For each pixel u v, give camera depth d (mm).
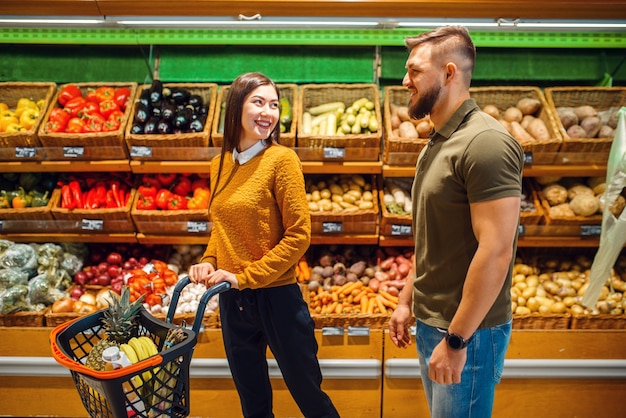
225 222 2215
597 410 2971
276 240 2221
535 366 2922
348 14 2791
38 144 3139
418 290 1966
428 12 2764
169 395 1789
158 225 3230
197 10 2795
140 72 3564
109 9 2791
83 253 3451
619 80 3516
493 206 1610
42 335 2957
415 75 1785
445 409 1915
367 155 3111
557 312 3057
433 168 1802
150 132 3129
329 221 3205
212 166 2357
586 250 3578
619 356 2926
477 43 3113
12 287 3023
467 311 1652
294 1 2734
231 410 3021
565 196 3189
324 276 3305
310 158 3123
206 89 3408
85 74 3559
